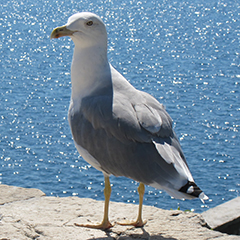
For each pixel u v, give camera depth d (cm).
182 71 10512
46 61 11769
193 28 17100
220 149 5806
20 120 7044
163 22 18600
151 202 4019
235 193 4494
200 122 6925
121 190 4353
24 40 14725
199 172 5091
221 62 11475
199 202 4141
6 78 9862
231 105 7819
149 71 10556
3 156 5641
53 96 8456
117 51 13012
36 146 5966
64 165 5294
